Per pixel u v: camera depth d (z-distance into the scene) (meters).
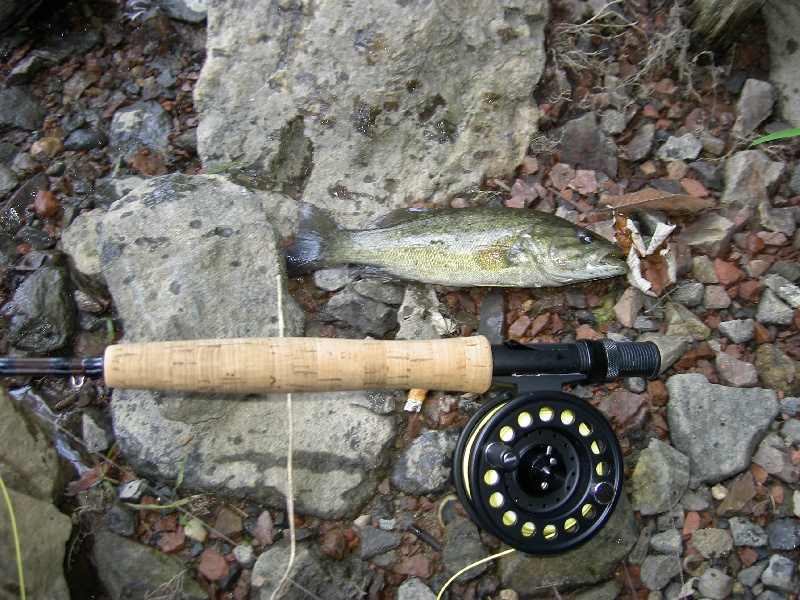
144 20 0.54
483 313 0.43
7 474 0.36
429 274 0.43
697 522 0.39
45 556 0.35
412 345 0.35
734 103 0.53
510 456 0.34
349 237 0.43
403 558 0.38
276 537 0.38
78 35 0.55
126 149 0.50
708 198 0.48
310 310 0.44
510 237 0.42
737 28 0.52
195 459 0.38
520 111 0.48
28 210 0.47
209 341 0.33
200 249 0.40
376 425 0.40
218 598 0.37
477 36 0.48
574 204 0.47
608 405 0.42
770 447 0.40
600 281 0.45
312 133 0.47
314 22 0.47
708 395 0.41
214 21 0.48
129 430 0.38
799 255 0.46
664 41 0.52
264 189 0.46
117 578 0.36
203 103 0.47
